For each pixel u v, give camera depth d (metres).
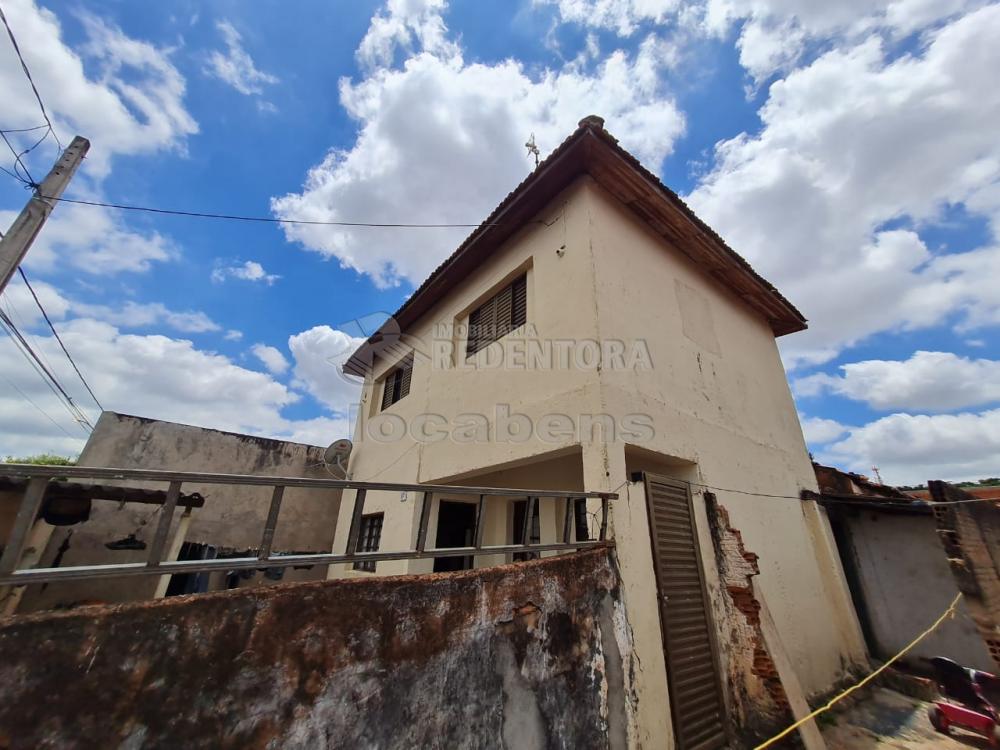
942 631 6.46
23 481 4.69
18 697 1.12
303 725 1.53
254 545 8.91
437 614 2.02
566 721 2.37
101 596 6.89
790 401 7.47
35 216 4.64
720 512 4.51
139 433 8.41
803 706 3.80
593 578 2.88
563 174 4.84
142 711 1.26
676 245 5.89
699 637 3.56
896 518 7.27
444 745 1.86
